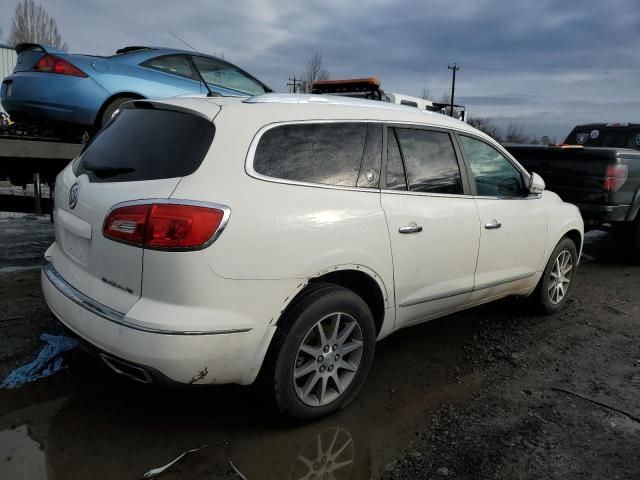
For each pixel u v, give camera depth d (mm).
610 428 3010
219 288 2414
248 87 7336
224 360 2477
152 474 2441
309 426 2914
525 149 6875
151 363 2346
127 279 2467
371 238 2963
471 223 3654
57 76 5520
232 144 2586
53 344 3559
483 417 3090
